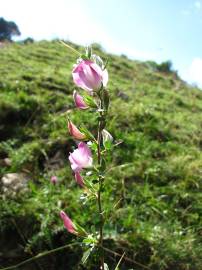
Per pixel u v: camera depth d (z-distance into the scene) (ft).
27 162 1.03
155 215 0.87
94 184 0.44
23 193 0.90
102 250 0.45
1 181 0.94
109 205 0.85
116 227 0.81
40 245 0.79
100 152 0.43
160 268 0.76
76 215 0.84
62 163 1.03
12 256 0.79
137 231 0.81
